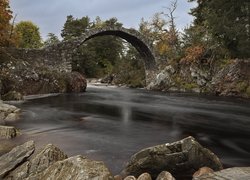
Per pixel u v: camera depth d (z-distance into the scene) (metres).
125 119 18.53
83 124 16.64
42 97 31.09
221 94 32.62
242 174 7.50
